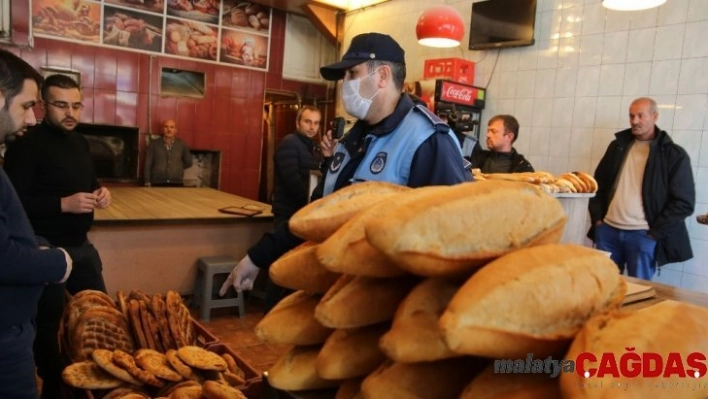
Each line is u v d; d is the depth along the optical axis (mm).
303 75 7402
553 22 4355
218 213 3754
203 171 6914
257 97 7062
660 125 3707
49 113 2488
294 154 3666
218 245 3916
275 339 684
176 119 6500
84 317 1830
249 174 7137
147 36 6203
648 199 3311
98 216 3371
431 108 4562
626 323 466
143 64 6215
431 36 3902
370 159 1507
